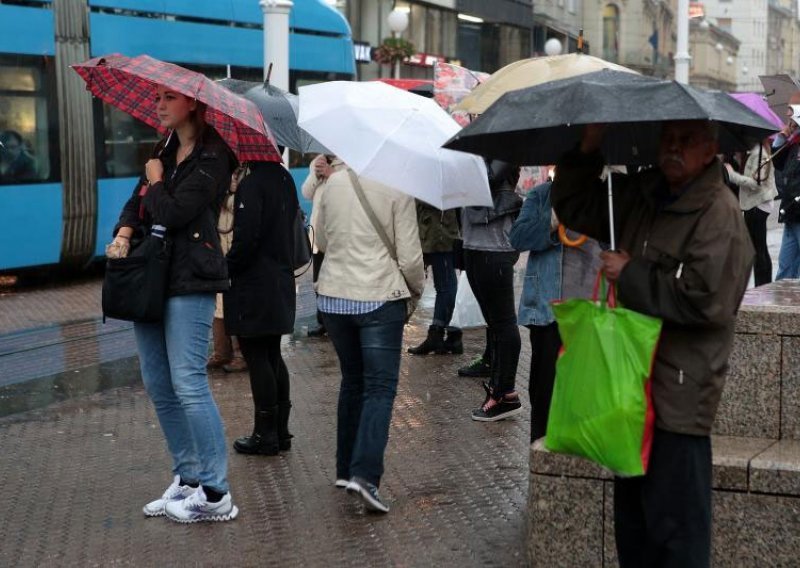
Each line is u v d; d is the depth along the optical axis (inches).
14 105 613.6
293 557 229.9
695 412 166.9
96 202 665.6
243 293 285.6
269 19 561.0
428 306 563.8
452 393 371.9
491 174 326.3
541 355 271.9
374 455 251.4
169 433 255.0
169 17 699.4
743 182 467.8
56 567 225.6
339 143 241.1
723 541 207.9
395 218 251.4
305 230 306.3
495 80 295.0
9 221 615.5
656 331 164.2
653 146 193.6
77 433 325.4
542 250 270.4
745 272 164.9
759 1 4906.5
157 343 250.2
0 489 274.1
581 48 297.3
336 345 261.3
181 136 245.0
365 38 1556.3
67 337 484.4
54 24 633.0
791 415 227.3
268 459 296.5
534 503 216.8
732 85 4367.6
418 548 234.2
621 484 177.3
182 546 236.4
